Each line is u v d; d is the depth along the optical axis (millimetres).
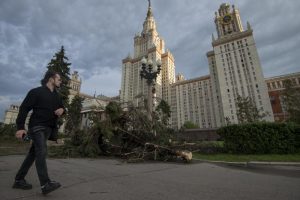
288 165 7562
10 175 3561
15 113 75312
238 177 4414
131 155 8164
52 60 23484
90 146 8523
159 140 9109
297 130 10750
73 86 87500
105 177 3812
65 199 2340
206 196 2691
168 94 109062
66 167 4992
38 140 2605
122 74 96688
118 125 9352
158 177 4070
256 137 11336
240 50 90188
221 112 95312
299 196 2760
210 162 8578
